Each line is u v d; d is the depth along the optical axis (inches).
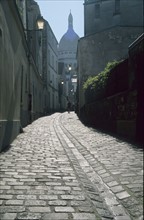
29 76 772.0
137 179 234.2
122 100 520.7
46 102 1572.3
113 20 1357.0
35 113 972.6
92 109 823.1
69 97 3038.9
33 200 179.2
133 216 165.8
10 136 413.4
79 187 208.5
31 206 169.5
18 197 183.5
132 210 173.8
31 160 296.4
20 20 484.4
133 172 255.8
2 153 328.5
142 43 427.8
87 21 1403.8
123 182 227.1
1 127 343.3
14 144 402.9
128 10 1348.4
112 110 590.6
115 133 553.3
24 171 249.0
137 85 442.9
